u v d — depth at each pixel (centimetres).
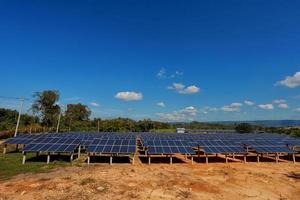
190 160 3014
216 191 1689
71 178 1928
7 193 1551
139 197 1513
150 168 2464
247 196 1602
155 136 4434
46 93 6944
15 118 7656
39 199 1445
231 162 2927
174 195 1573
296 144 3359
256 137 4300
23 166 2419
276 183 1942
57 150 2631
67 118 7838
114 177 1986
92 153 2631
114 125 8044
